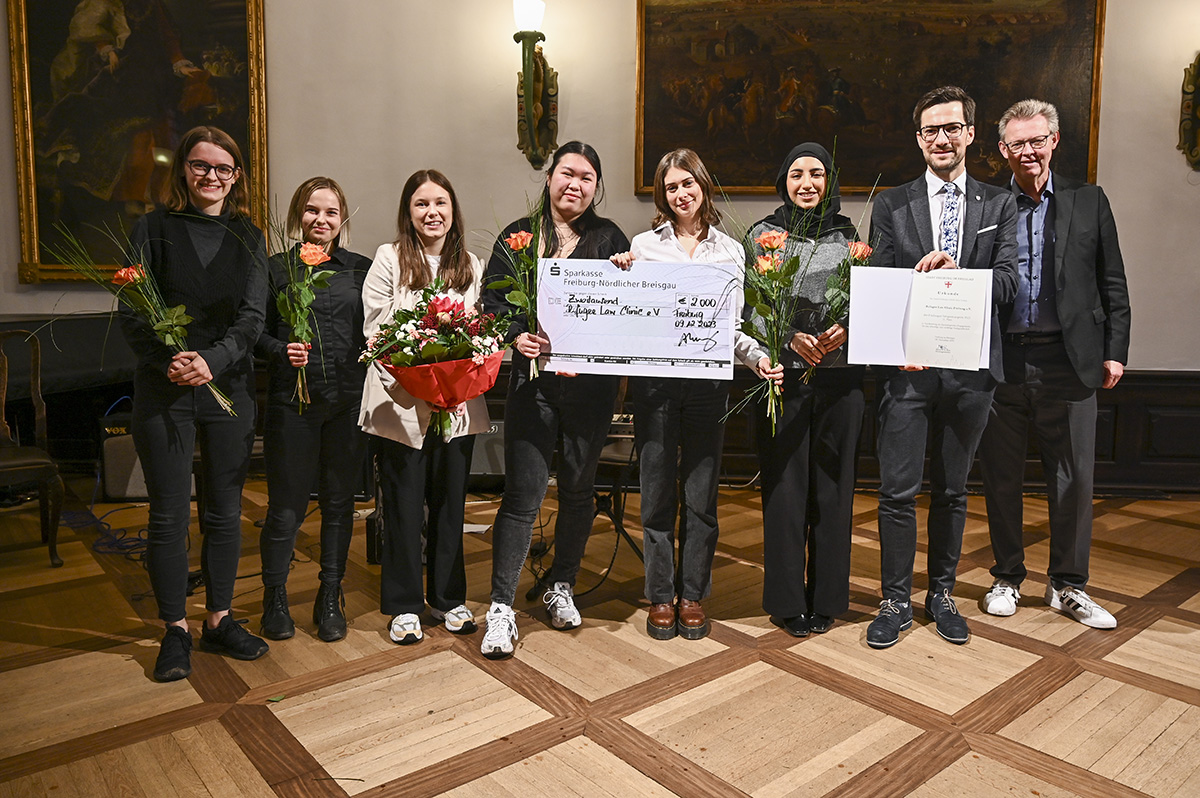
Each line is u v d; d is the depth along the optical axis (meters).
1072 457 2.73
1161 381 4.64
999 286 2.38
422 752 1.94
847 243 2.48
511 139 4.90
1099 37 4.56
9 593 3.07
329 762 1.90
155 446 2.27
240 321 2.31
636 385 2.54
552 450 2.53
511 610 2.55
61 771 1.86
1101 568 3.38
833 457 2.55
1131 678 2.35
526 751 1.95
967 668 2.40
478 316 2.35
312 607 2.89
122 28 4.83
